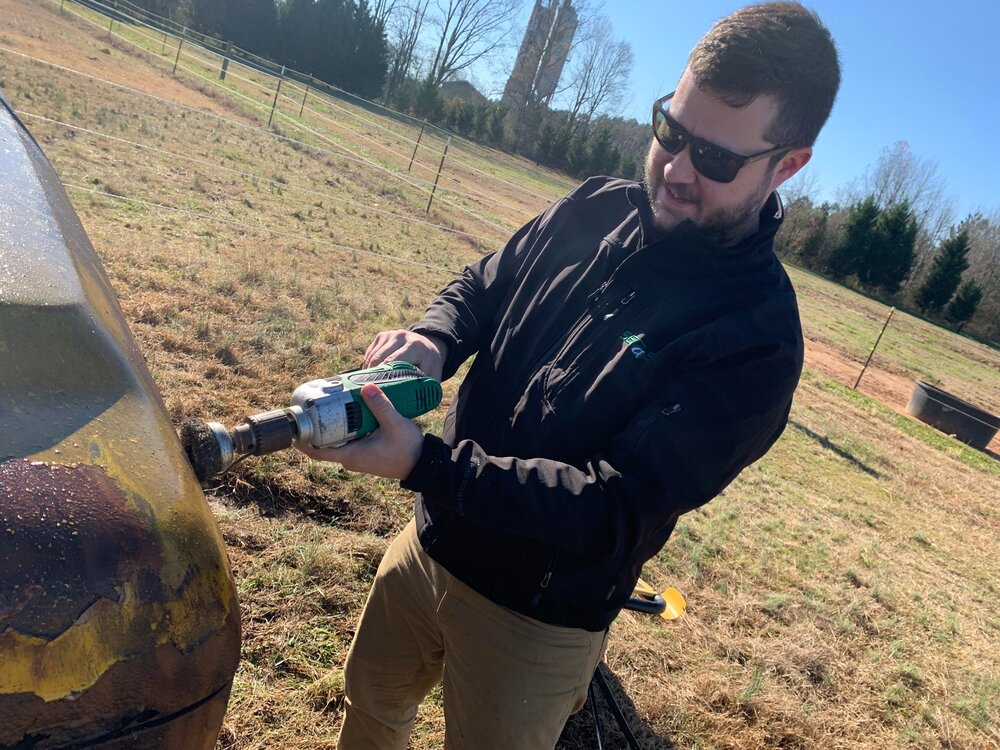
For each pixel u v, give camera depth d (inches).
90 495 29.5
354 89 1769.2
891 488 329.4
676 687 137.4
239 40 1647.4
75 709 27.7
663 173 58.8
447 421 70.7
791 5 54.7
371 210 502.9
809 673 156.0
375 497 154.3
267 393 181.3
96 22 1020.5
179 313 207.6
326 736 98.7
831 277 1792.6
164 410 40.6
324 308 262.1
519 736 62.1
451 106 1877.5
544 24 2420.0
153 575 29.8
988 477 427.5
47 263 39.3
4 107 67.7
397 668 72.6
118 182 328.2
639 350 55.9
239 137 575.5
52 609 27.0
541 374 60.6
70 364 34.1
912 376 753.6
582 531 49.8
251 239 323.3
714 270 57.3
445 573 64.4
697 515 217.6
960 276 1695.4
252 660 106.4
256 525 132.3
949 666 177.2
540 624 60.3
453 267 429.1
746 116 53.1
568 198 70.2
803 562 209.0
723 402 52.6
